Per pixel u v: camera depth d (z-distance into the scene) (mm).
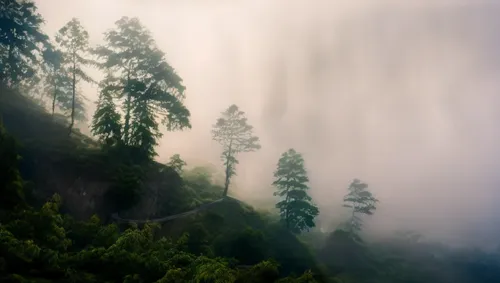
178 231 36312
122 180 34312
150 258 22688
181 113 46688
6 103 38406
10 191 24531
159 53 47406
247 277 25375
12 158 26797
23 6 43062
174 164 46406
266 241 40969
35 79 48562
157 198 38656
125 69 46500
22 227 20984
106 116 40000
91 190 32562
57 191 31375
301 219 48875
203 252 32938
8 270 16891
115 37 45719
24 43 42781
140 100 44781
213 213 41719
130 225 32062
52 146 35250
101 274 20406
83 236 25609
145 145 42188
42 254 19078
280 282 25172
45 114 43219
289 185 50125
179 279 20453
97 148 39250
